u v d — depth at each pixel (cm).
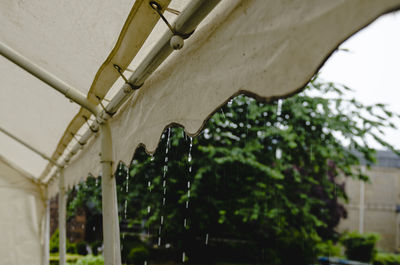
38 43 139
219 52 69
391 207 1856
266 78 53
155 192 692
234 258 877
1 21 142
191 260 800
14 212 469
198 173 630
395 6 34
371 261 1126
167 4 76
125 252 805
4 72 192
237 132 674
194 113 76
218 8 71
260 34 56
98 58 117
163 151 654
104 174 157
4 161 462
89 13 94
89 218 1231
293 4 49
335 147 673
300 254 762
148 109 109
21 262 461
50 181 454
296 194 726
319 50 43
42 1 103
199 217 684
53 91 175
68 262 802
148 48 99
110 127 162
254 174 668
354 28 38
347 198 755
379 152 2112
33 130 267
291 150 674
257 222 736
